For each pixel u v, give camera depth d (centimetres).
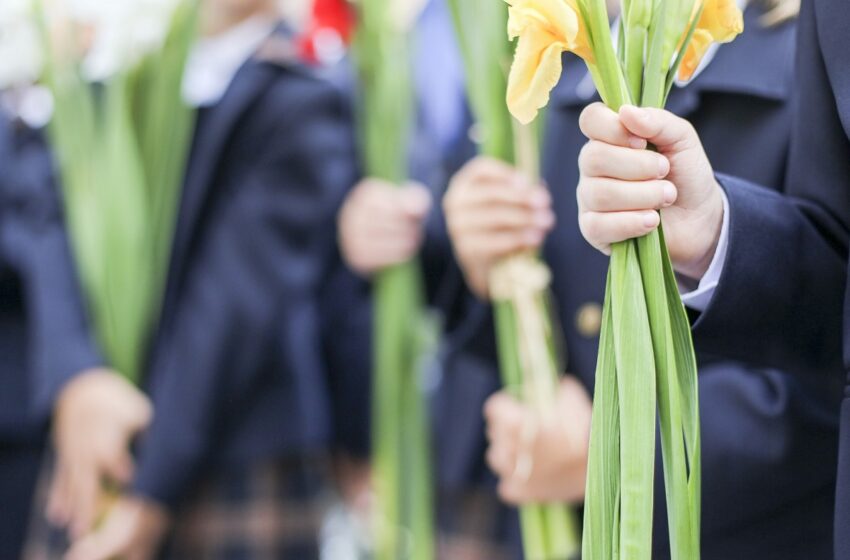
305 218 207
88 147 211
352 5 204
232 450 204
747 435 144
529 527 170
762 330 129
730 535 146
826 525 144
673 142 120
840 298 130
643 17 119
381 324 202
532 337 169
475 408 197
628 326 118
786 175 136
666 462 118
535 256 171
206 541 204
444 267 202
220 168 208
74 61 212
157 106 209
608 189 118
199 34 212
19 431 215
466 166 191
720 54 150
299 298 206
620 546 117
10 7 223
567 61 171
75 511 205
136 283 208
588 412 168
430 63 213
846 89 125
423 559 203
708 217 126
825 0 127
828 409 141
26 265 211
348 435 216
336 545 217
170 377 204
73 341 207
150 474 200
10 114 222
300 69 210
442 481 202
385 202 201
